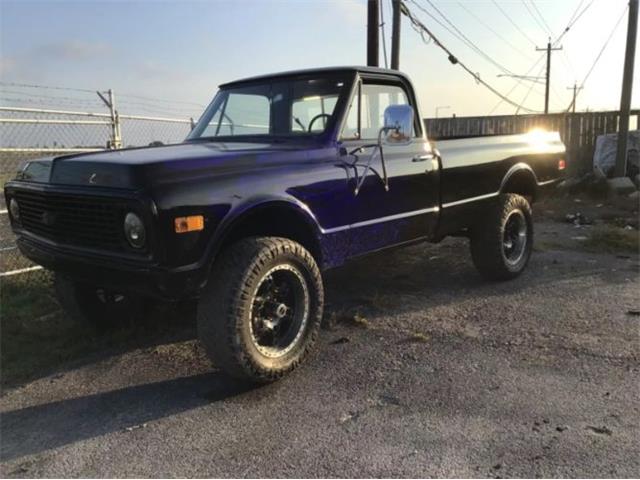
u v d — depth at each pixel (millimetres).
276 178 3570
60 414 3334
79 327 4660
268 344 3619
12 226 4160
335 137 4074
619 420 3045
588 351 3984
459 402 3301
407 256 6973
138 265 3070
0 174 7145
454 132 16391
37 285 5734
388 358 3963
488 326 4543
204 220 3146
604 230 8398
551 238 8109
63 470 2762
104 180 3174
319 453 2816
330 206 3918
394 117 4168
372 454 2791
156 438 3025
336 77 4301
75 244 3451
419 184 4688
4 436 3105
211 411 3301
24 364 4020
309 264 3715
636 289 5469
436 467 2666
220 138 4602
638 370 3660
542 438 2887
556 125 15047
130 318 4719
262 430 3064
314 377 3697
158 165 3086
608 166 13617
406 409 3238
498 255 5590
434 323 4637
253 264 3352
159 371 3883
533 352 4000
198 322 3410
